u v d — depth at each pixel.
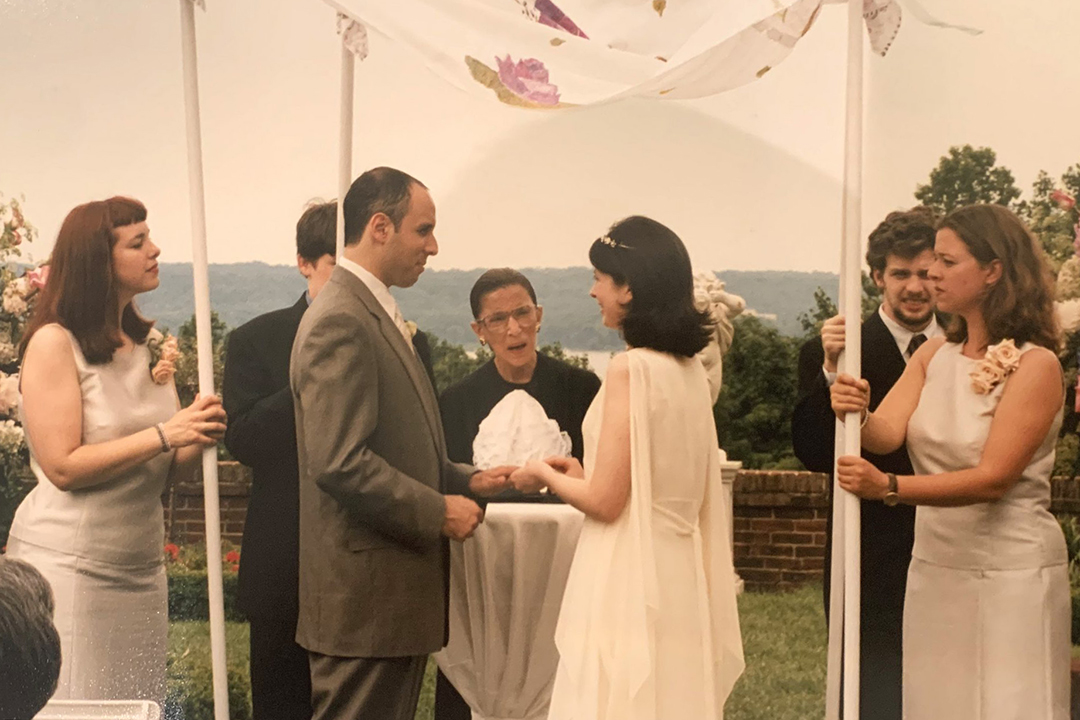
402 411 2.56
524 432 2.58
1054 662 2.54
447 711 2.60
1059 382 2.54
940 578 2.56
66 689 2.65
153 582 2.66
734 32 2.37
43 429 2.64
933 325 2.58
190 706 2.66
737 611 2.60
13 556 2.65
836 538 2.59
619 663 2.34
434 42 2.48
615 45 2.49
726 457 2.62
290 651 2.60
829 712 2.58
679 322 2.40
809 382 2.62
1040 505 2.54
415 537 2.55
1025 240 2.58
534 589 2.57
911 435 2.57
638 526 2.32
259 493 2.61
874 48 2.53
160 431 2.62
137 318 2.69
